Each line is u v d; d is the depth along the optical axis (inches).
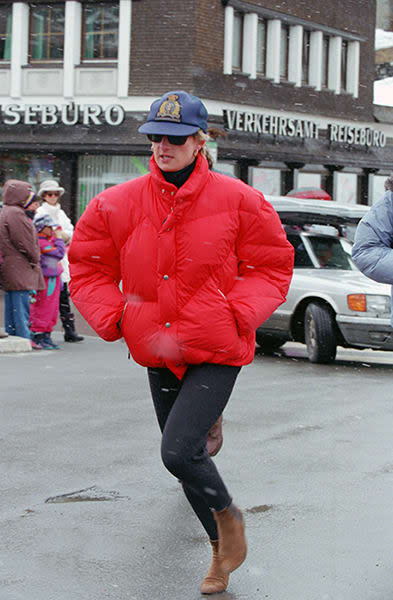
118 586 191.6
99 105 1331.2
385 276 231.8
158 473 278.8
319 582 195.3
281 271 192.7
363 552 213.8
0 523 229.3
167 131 179.6
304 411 383.6
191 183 181.9
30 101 1380.4
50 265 568.7
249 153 1400.1
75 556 208.2
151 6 1326.3
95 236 190.1
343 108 1615.4
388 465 294.2
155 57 1328.7
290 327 563.2
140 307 187.5
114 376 464.4
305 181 1566.2
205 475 183.3
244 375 490.0
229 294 188.4
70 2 1354.6
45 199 602.9
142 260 184.7
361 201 1692.9
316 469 287.1
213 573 190.1
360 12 1636.3
